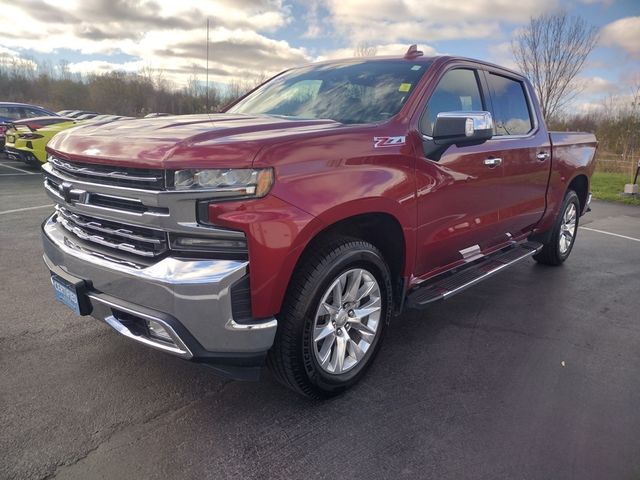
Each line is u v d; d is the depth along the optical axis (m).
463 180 3.48
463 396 2.92
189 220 2.22
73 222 2.81
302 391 2.69
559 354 3.51
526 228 4.86
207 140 2.34
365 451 2.41
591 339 3.78
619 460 2.39
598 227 8.50
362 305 2.96
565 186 5.23
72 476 2.18
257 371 2.49
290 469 2.28
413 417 2.70
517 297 4.66
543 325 4.02
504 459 2.38
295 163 2.37
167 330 2.28
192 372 3.06
